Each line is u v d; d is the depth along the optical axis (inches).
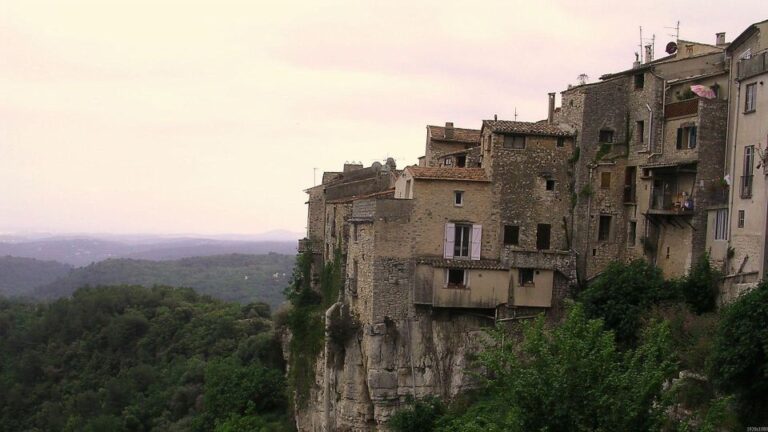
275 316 3855.8
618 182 2247.8
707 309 1868.8
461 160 2571.4
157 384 4439.0
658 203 2127.2
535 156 2230.6
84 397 4384.8
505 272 2145.7
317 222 3090.6
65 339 5349.4
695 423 1288.1
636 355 1141.1
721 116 2012.8
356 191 2893.7
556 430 1063.0
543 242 2229.3
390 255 2143.2
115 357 5049.2
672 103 2126.0
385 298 2142.0
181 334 5157.5
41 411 4480.8
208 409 3142.2
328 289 2704.2
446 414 2011.6
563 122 2340.1
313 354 2662.4
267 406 3068.4
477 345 2132.1
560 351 1135.0
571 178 2251.5
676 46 2546.8
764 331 1208.2
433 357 2140.7
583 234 2218.3
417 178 2154.3
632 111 2246.6
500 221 2204.7
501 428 1151.0
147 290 6368.1
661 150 2155.5
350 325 2274.9
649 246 2149.4
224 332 5036.9
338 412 2309.3
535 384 1092.5
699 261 1915.6
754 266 1754.4
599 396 1055.6
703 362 1425.9
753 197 1777.8
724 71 2050.9
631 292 1879.9
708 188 1996.8
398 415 2065.7
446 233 2167.8
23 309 6412.4
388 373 2134.6
